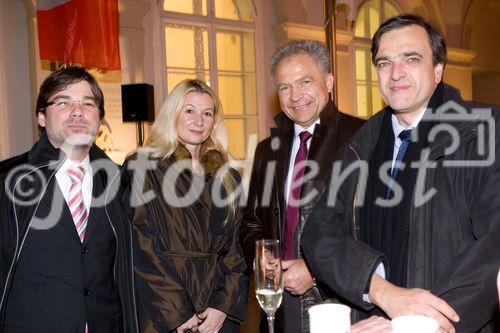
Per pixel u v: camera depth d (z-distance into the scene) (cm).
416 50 163
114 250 205
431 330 108
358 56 920
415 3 990
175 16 716
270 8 799
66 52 498
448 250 156
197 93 243
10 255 186
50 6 496
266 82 796
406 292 145
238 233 249
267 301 142
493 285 143
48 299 187
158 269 220
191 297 224
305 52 233
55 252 191
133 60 651
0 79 564
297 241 225
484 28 1154
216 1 776
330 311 113
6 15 567
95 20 506
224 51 780
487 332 152
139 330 212
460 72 1031
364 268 155
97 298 197
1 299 183
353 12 557
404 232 163
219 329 232
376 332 130
